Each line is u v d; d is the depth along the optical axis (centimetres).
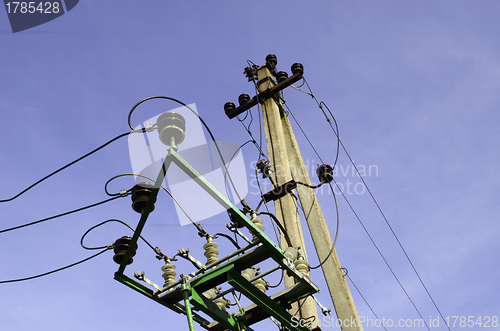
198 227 548
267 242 511
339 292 673
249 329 575
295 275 550
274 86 955
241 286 525
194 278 532
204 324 583
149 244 545
